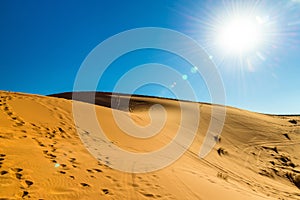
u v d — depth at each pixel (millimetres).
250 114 33719
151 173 6766
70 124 9711
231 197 6453
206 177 8297
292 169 17062
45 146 6719
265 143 22328
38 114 9578
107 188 5160
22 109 9508
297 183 14750
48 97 13469
